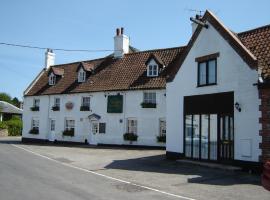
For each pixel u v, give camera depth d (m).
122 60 35.38
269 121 15.58
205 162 18.75
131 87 31.16
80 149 28.95
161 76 30.44
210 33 19.34
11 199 9.98
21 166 17.25
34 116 40.62
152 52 33.66
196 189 12.59
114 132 32.06
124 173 16.20
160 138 29.14
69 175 15.06
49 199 10.12
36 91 41.09
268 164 9.59
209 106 19.02
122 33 36.16
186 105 20.67
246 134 16.67
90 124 34.34
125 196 11.07
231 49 17.86
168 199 10.84
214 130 18.62
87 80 36.00
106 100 32.97
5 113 58.91
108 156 23.50
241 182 13.97
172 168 17.81
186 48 21.00
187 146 20.39
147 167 18.22
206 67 19.55
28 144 35.41
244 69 17.00
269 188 9.34
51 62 44.88
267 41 17.73
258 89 16.16
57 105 38.12
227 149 17.81
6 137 50.41
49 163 19.20
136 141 30.50
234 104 17.41
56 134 37.34
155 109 29.83
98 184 13.07
